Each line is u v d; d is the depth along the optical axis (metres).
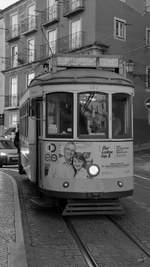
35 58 42.94
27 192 12.52
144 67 39.34
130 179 9.24
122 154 9.12
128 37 37.94
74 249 6.82
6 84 48.12
